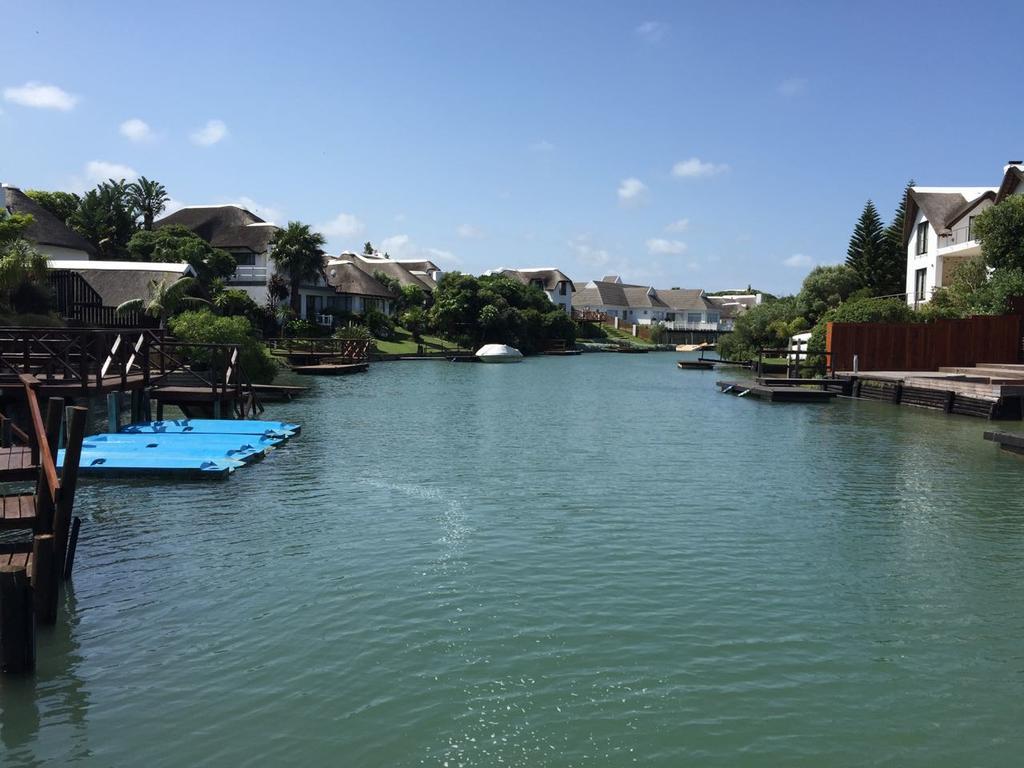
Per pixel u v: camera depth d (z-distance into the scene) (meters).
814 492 17.44
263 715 7.63
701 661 8.86
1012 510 15.85
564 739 7.27
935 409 35.09
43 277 34.34
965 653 9.19
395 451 22.48
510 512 15.33
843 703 7.99
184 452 19.94
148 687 8.15
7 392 19.06
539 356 96.50
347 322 81.50
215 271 69.88
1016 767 6.93
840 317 49.38
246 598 10.59
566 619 9.98
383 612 10.13
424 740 7.22
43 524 9.96
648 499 16.59
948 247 51.72
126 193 80.81
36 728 7.36
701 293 161.50
